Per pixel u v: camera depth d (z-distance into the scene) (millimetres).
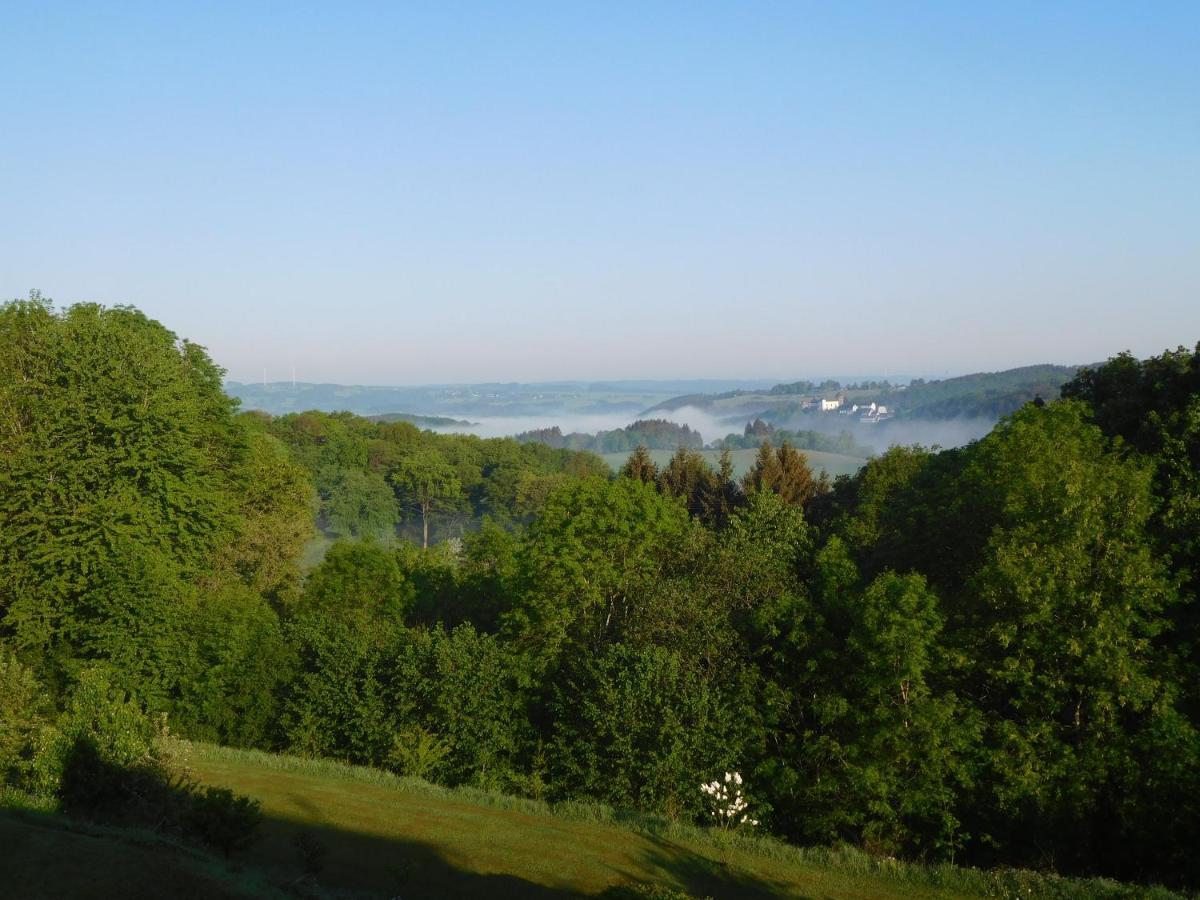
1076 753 22938
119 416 36875
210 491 40219
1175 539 26156
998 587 24891
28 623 34500
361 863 18875
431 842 20656
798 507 47375
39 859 11820
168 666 32938
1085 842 22766
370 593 43281
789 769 24828
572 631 35125
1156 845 21844
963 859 24172
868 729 24531
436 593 47812
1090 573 24312
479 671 29219
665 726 25375
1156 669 23469
